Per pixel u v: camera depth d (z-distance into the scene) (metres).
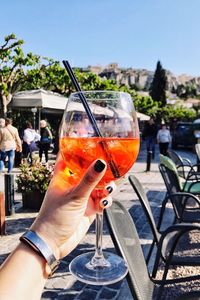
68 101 1.08
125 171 1.01
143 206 3.03
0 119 10.57
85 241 4.61
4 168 12.05
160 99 81.06
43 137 13.22
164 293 3.00
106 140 0.93
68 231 0.85
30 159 12.83
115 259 1.50
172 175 4.62
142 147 25.33
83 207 0.85
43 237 0.83
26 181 6.19
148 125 16.58
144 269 2.25
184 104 86.12
